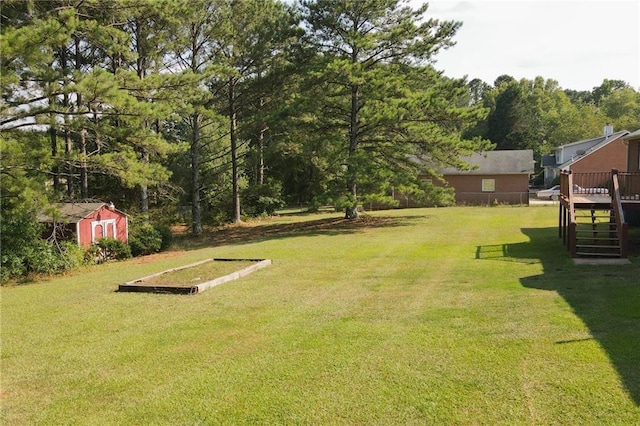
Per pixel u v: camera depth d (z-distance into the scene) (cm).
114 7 1659
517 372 538
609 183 1561
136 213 2372
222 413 482
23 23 1531
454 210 2906
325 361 600
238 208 2928
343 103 2467
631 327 662
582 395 478
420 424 445
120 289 1085
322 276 1176
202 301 944
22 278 1437
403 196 3366
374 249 1602
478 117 2172
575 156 4462
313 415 470
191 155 2756
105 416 487
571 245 1255
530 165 3444
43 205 1383
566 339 629
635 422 425
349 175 2222
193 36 2358
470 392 498
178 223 2856
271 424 459
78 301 1002
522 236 1723
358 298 929
